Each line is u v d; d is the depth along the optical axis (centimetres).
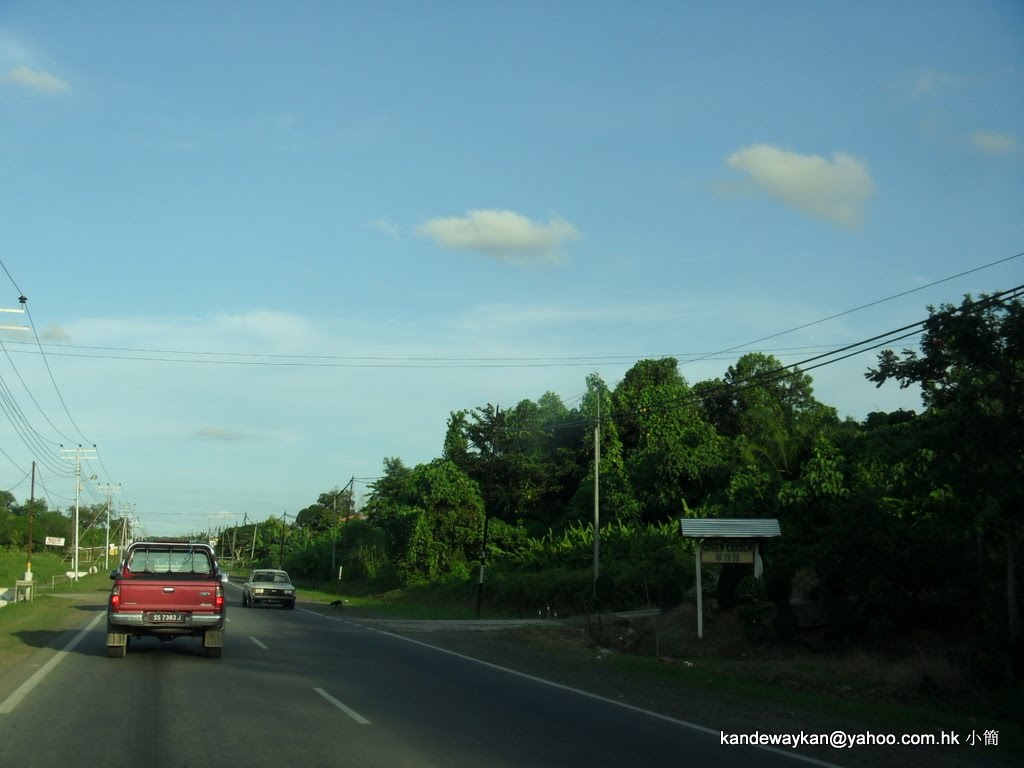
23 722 1062
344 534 7594
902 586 2058
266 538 12762
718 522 2400
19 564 8788
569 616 3816
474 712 1214
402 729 1060
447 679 1582
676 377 6272
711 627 2497
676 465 5000
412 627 3139
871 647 2028
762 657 2125
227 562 15700
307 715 1138
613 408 5975
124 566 1834
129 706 1184
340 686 1429
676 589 3092
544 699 1374
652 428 5288
